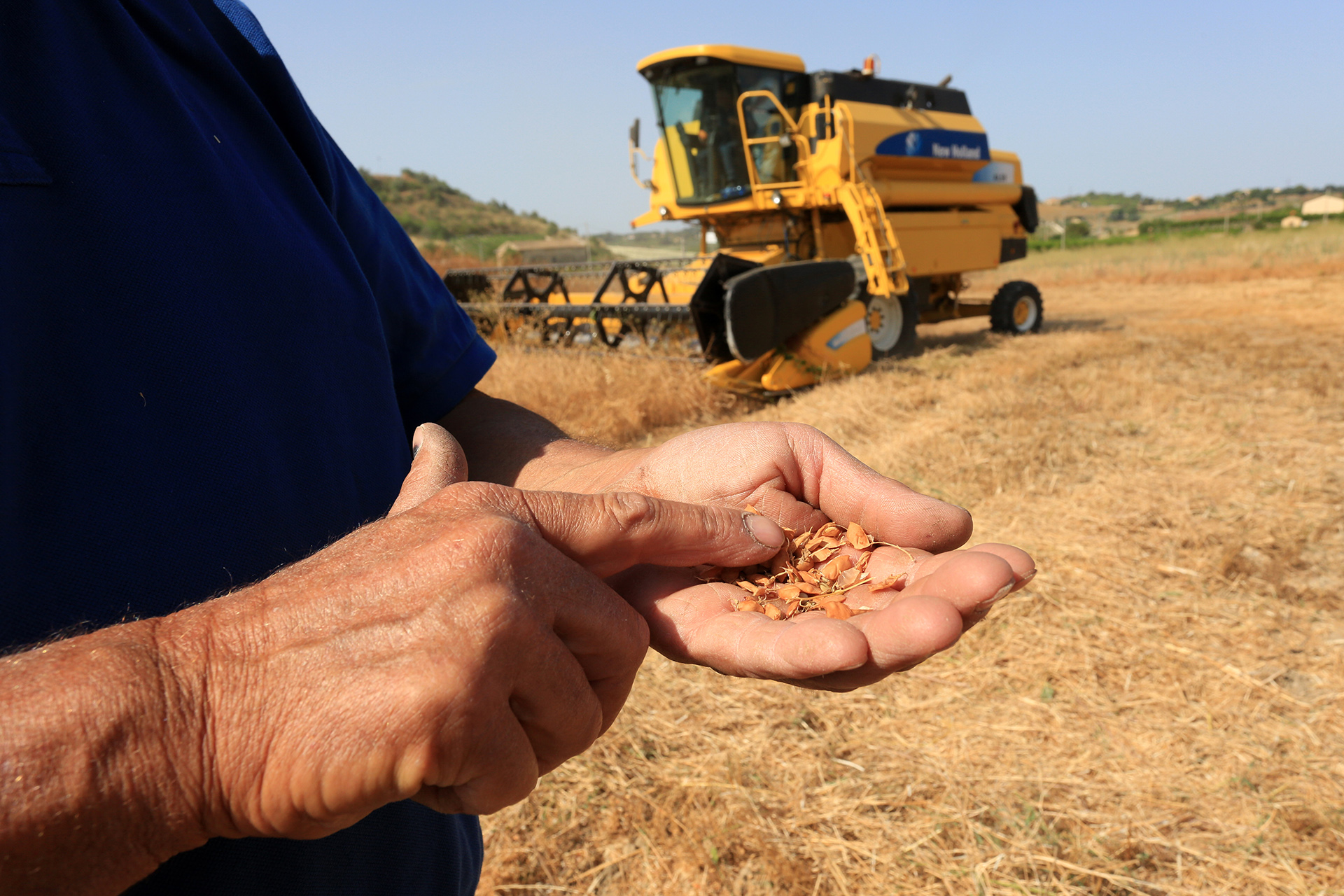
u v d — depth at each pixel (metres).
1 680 0.45
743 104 9.53
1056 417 6.57
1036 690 3.05
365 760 0.48
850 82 10.21
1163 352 9.62
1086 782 2.59
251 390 0.77
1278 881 2.20
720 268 7.29
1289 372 8.20
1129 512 4.58
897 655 0.71
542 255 30.52
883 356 10.34
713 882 2.27
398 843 0.86
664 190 10.85
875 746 2.79
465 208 98.44
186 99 0.82
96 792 0.43
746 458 1.04
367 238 1.08
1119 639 3.34
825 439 1.07
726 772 2.65
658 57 9.54
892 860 2.32
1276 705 2.92
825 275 7.79
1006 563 0.75
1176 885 2.21
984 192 12.10
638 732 2.88
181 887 0.66
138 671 0.46
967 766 2.68
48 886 0.43
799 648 0.73
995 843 2.36
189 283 0.73
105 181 0.70
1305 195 120.88
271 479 0.77
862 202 9.55
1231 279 21.69
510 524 0.57
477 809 0.57
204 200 0.77
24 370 0.62
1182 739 2.77
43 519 0.62
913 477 5.21
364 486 0.90
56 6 0.72
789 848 2.37
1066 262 29.52
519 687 0.54
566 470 1.07
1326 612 3.52
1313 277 20.14
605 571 0.74
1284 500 4.71
